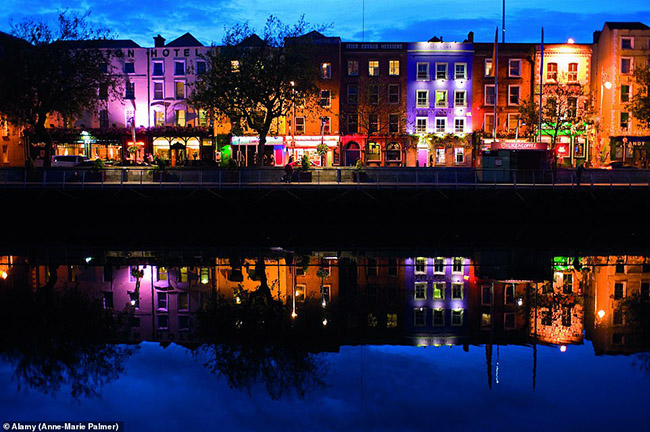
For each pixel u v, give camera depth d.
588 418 9.10
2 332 13.88
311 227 35.00
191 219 36.50
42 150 58.09
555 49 60.59
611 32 58.12
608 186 35.41
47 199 35.75
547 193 35.62
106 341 13.27
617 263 23.00
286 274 20.64
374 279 19.91
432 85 61.41
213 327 14.26
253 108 47.34
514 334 13.83
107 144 59.38
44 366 11.60
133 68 60.69
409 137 60.53
